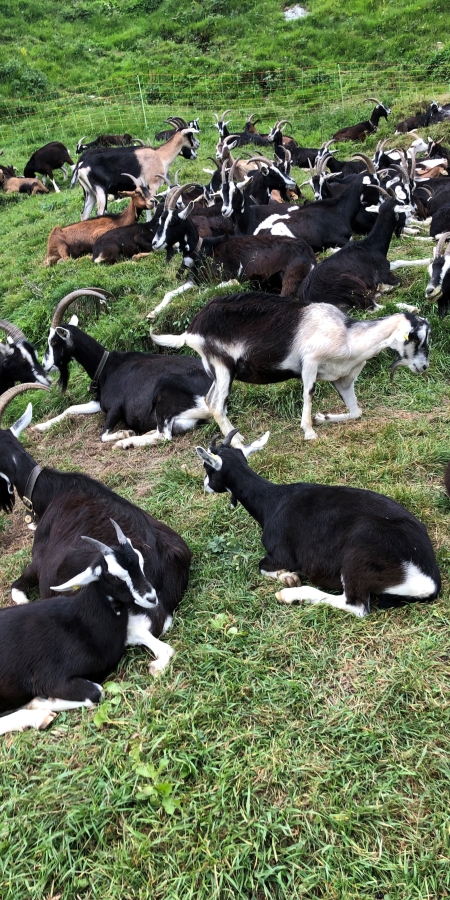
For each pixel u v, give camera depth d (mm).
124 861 1846
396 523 2469
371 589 2459
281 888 1762
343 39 15531
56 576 2697
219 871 1798
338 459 3457
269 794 1972
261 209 6309
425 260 5184
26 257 7660
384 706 2166
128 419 4332
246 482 2848
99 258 6523
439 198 7145
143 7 19281
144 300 5398
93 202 8352
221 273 5156
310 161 9281
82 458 4188
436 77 13156
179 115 13586
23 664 2291
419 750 2029
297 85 14242
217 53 16484
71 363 5156
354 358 3646
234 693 2264
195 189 7785
